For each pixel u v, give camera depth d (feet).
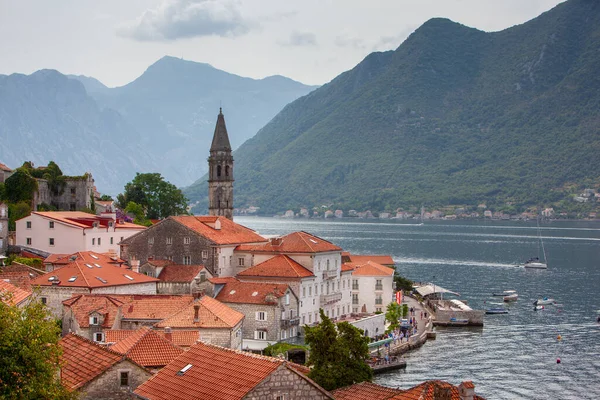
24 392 216.33
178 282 561.43
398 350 609.01
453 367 562.66
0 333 217.77
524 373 547.90
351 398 262.67
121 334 387.55
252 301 520.83
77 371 260.83
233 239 625.82
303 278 560.20
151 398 224.53
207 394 217.77
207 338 426.51
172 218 612.29
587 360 593.42
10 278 485.56
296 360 503.20
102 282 504.02
